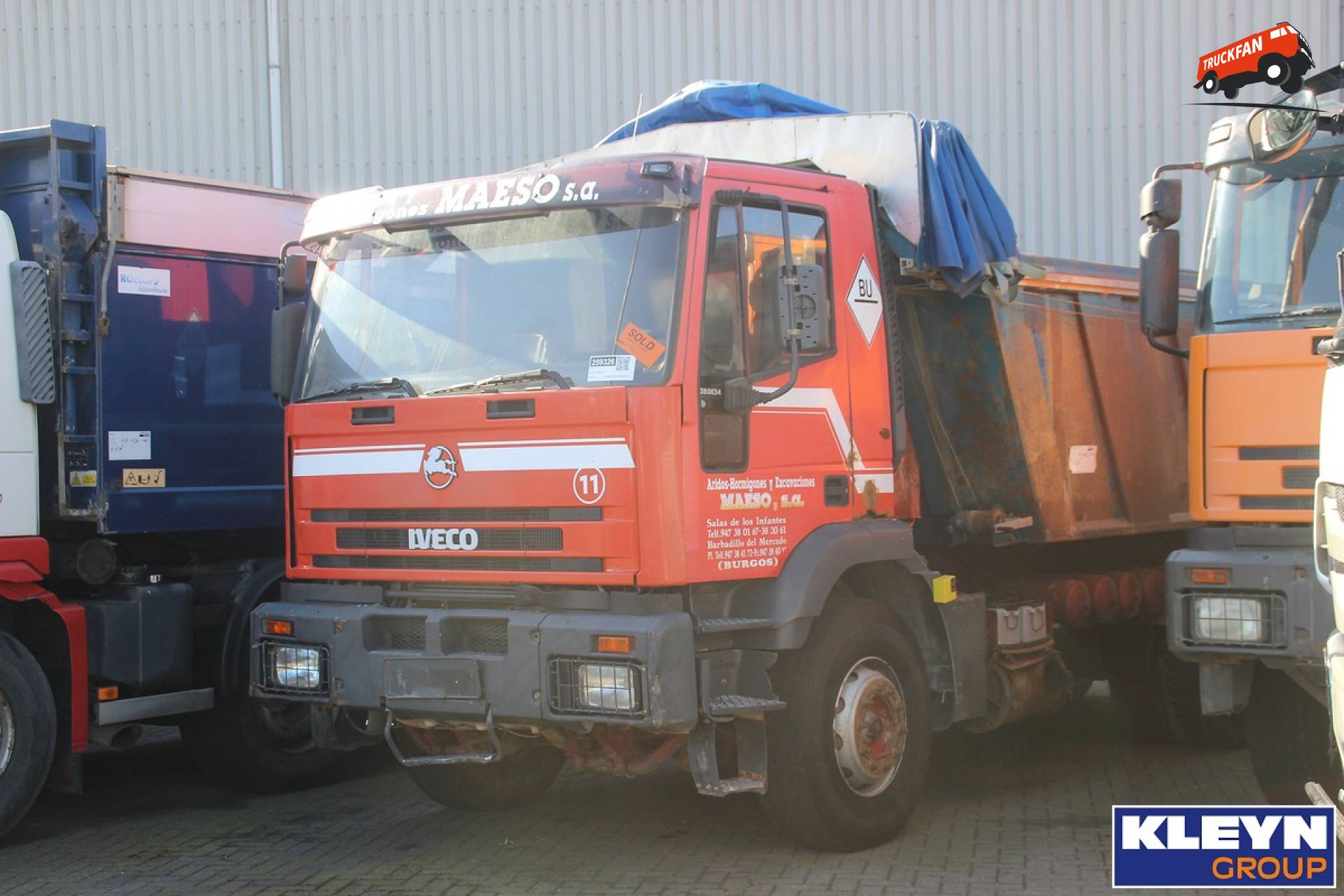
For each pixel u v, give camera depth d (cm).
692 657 586
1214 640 657
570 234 626
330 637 654
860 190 706
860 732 660
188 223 806
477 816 765
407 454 647
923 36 1516
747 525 620
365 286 689
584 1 1559
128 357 773
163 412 790
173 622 778
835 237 682
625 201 607
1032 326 802
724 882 625
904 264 720
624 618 582
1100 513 873
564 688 590
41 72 1623
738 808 760
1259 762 684
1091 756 902
